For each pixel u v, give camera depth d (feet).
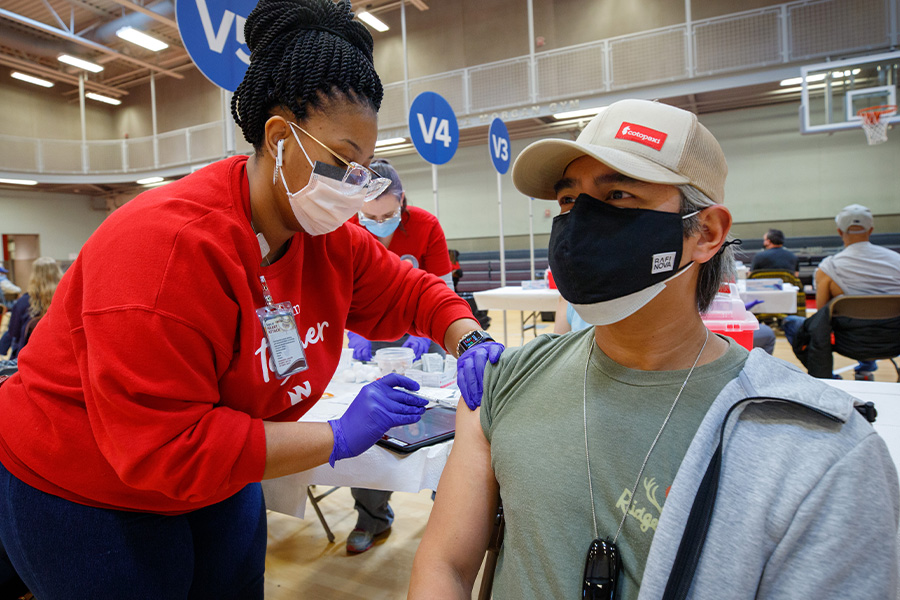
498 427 2.42
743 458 1.79
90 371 2.34
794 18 25.22
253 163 2.91
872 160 29.68
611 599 1.86
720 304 5.04
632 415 2.09
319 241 3.38
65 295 2.69
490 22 36.40
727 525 1.72
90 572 2.76
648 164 2.01
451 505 2.48
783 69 25.39
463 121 33.22
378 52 40.32
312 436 2.76
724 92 28.40
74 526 2.74
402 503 7.70
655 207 2.08
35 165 42.24
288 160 2.73
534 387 2.44
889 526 1.60
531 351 2.62
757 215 32.12
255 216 2.92
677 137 2.02
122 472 2.39
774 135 31.40
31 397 2.73
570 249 2.14
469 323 3.85
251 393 2.91
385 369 5.55
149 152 43.96
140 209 2.52
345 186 2.79
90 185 48.19
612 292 2.09
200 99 46.98
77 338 2.50
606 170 2.12
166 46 36.81
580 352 2.43
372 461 3.73
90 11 37.52
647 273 2.06
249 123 2.79
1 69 44.88
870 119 23.16
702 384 2.04
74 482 2.70
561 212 2.41
